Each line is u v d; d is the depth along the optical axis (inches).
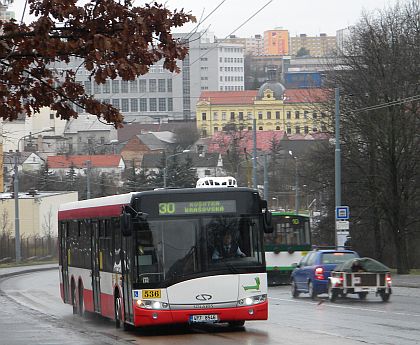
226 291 1331.2
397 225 3767.2
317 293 2209.6
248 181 5378.9
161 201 1344.7
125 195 1429.6
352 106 3890.3
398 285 2768.2
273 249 3029.0
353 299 2175.2
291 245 3041.3
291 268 3026.6
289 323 1540.4
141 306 1320.1
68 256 1945.1
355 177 3909.9
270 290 2802.7
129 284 1369.3
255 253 1350.9
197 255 1333.7
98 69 852.0
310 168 4082.2
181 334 1406.3
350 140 3895.2
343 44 4116.6
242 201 1362.0
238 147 6353.3
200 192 1353.3
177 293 1321.4
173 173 6131.9
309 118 4215.1
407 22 3828.7
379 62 3764.8
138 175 6309.1
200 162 7396.7
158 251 1332.4
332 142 3996.1
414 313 1697.8
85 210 1753.2
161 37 866.1
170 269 1327.5
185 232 1341.0
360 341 1203.2
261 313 1339.8
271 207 6294.3
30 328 1611.7
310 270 2249.0
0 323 1747.0
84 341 1334.9
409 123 3737.7
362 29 3922.2
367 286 2074.3
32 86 917.8
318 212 4726.9
